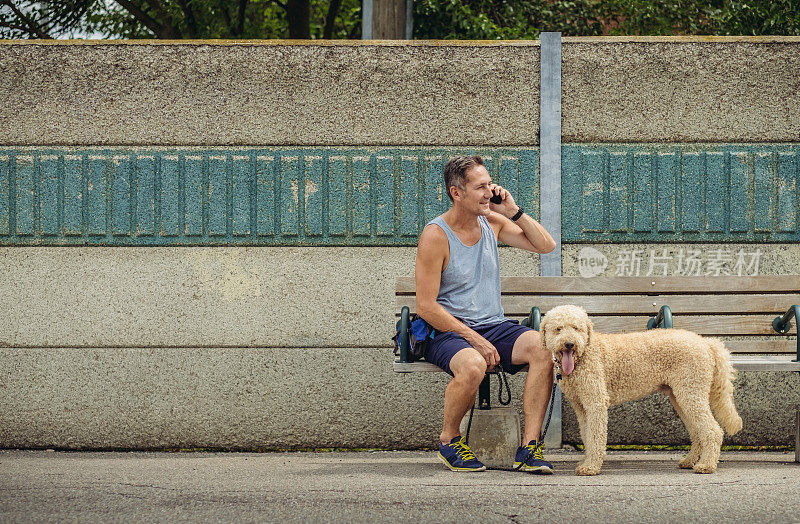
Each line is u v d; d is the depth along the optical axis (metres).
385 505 4.81
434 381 7.35
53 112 7.44
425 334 6.00
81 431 7.36
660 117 7.37
